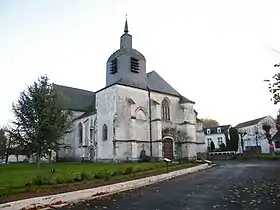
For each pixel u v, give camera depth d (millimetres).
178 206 9391
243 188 12570
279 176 16438
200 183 14875
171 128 37500
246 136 60812
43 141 24688
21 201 10453
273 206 8883
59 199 11297
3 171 20656
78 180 15133
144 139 35031
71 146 42594
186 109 38812
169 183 15609
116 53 38375
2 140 42344
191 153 37250
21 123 24688
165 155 35750
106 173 16797
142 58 39031
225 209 8695
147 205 9758
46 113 24812
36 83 29141
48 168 23359
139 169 20766
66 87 48250
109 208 9570
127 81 36250
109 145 34031
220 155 44219
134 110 34500
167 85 41625
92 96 49469
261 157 38219
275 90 11391
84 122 40812
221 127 70125
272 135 56281
